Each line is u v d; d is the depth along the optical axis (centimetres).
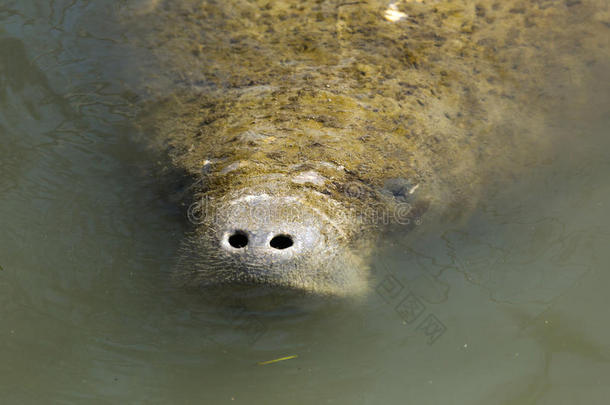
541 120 571
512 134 550
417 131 510
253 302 407
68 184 543
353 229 434
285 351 434
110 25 720
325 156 460
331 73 562
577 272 488
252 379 421
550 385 414
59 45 711
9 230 508
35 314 452
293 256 398
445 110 541
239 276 396
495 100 568
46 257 489
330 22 643
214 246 408
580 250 503
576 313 458
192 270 414
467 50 614
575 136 577
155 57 637
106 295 462
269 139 473
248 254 396
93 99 626
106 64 667
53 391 409
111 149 570
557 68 615
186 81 584
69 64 679
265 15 664
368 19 646
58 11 763
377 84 551
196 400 409
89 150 574
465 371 425
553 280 482
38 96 645
